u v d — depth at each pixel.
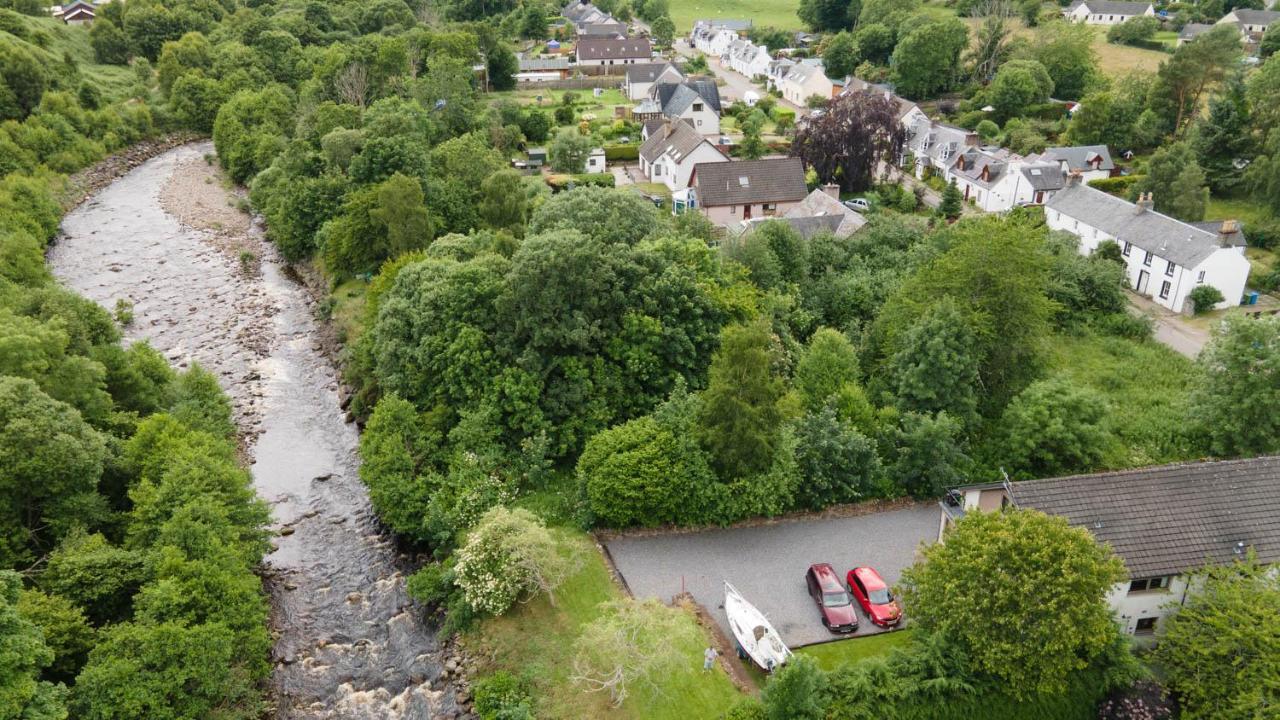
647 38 195.50
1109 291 73.75
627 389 54.00
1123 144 122.62
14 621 29.92
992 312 54.84
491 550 40.19
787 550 44.12
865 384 57.53
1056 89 154.38
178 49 143.25
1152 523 37.84
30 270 72.88
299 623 42.66
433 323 54.25
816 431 47.84
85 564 36.62
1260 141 105.75
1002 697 33.00
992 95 145.25
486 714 35.72
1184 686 32.72
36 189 92.50
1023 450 49.53
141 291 81.25
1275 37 148.12
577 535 45.31
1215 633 32.78
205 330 74.38
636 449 45.75
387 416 50.31
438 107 119.31
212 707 35.62
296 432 59.91
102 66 147.62
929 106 157.50
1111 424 54.59
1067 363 66.25
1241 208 101.50
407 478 48.12
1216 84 128.25
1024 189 101.94
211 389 57.00
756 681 35.94
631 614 34.94
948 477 47.66
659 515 45.34
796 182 99.50
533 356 51.72
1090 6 196.12
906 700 32.56
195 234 96.81
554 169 113.88
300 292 83.31
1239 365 51.41
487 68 161.62
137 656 32.88
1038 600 31.50
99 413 48.47
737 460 45.53
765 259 65.25
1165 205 92.25
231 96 134.12
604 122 144.75
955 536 34.53
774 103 159.75
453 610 41.03
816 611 39.75
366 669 39.84
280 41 151.75
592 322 53.38
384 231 77.12
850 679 33.19
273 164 103.44
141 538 39.81
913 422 49.28
